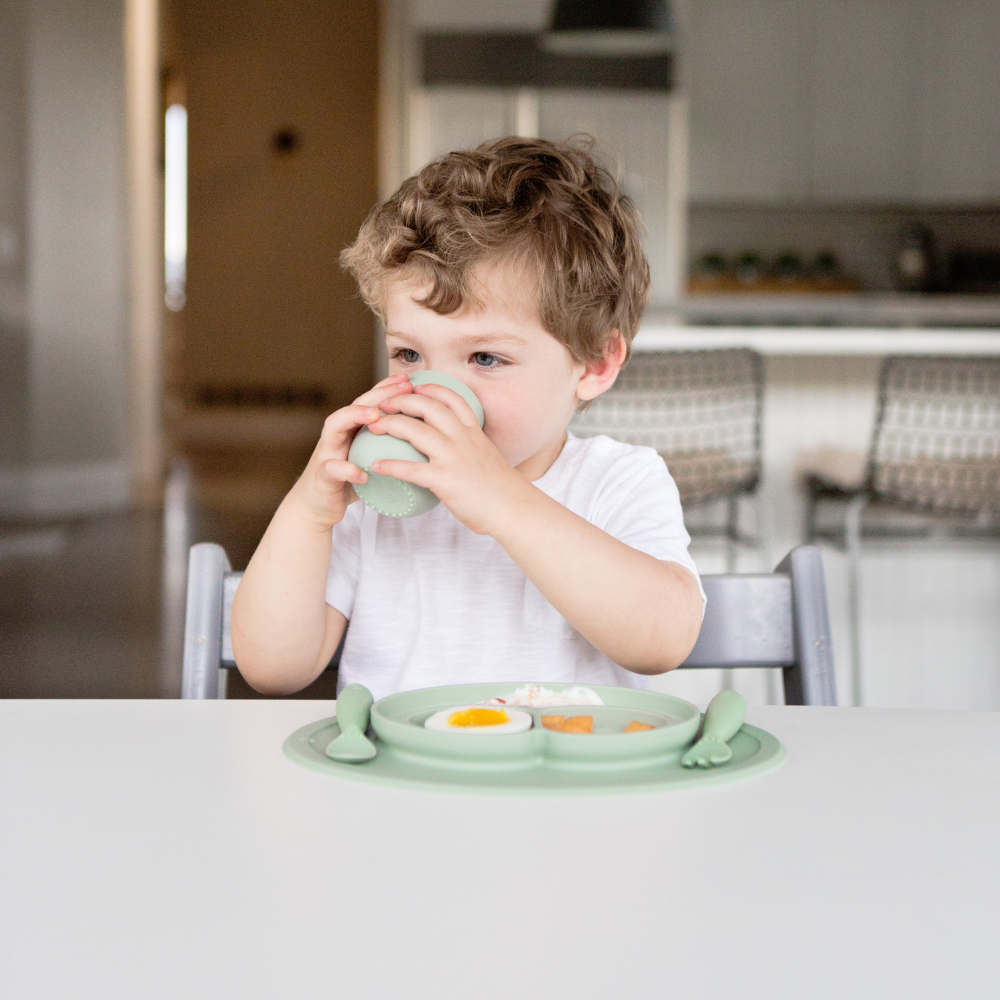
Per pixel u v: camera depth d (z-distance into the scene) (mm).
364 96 9195
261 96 9172
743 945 324
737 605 820
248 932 331
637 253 829
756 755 508
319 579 735
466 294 699
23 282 5602
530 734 493
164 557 4312
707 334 2672
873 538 2648
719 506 2754
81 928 333
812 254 6273
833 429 2762
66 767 493
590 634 670
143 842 402
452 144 5660
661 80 5691
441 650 831
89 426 5816
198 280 9320
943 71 5781
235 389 9398
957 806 448
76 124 5746
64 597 3623
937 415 2660
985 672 2613
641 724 528
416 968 309
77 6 5723
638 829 417
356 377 9430
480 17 5613
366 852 392
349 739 512
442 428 615
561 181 761
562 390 756
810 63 5766
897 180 5852
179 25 9016
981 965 313
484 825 420
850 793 463
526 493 640
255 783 472
